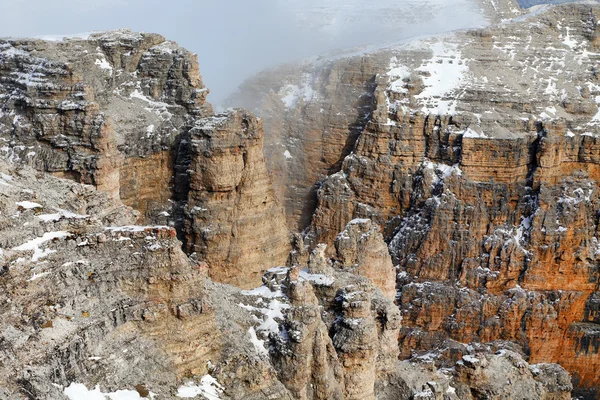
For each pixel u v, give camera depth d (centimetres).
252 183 8925
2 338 3844
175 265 4450
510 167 10881
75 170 7825
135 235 4441
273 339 5194
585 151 11075
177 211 8975
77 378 3997
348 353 5591
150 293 4409
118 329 4288
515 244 10600
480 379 6906
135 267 4391
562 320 10494
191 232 8831
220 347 4694
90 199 5350
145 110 9131
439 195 10869
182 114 9262
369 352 5616
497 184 10856
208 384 4534
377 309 6272
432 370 6712
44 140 7925
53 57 8338
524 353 10294
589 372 10488
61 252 4247
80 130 7856
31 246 4169
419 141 11250
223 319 5025
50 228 4322
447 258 10594
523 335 10325
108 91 8938
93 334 4138
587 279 10625
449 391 6625
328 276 6047
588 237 10744
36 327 3972
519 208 10862
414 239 10769
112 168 7931
